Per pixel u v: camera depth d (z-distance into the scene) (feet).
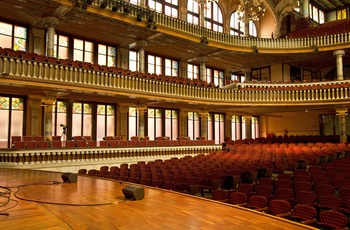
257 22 97.71
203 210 16.98
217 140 86.58
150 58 73.10
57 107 57.26
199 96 63.82
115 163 49.52
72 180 26.45
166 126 74.64
